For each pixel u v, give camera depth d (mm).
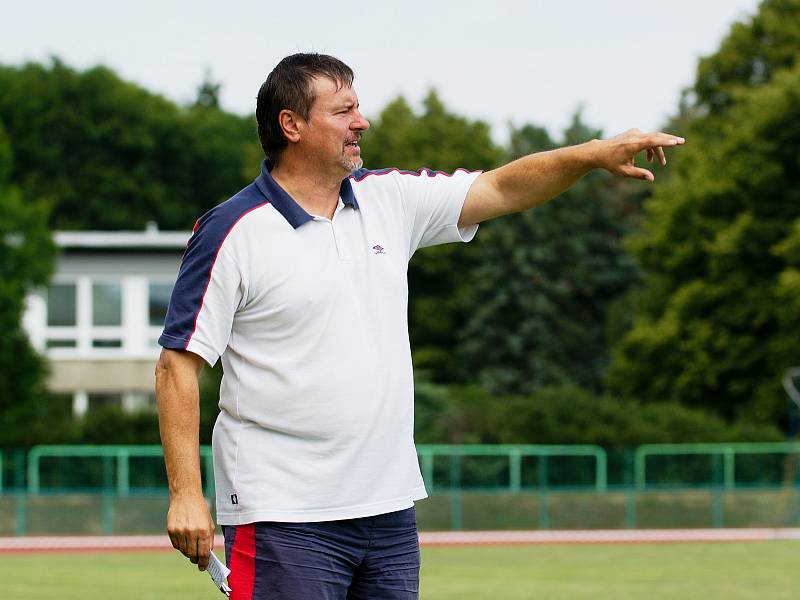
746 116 110875
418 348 139875
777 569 50656
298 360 11070
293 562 10969
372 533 11250
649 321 113562
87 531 77250
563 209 138625
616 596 39375
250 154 158875
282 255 11094
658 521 80625
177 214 163250
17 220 102312
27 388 95938
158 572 50438
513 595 39750
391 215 11641
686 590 41438
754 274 106438
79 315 117938
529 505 80062
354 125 11242
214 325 11102
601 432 88375
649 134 11570
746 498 80875
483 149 154125
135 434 92250
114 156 163125
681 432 89062
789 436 99062
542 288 136250
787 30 122938
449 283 142250
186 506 10922
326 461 11070
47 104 159625
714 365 105625
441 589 42125
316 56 11406
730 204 109000
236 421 11289
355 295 11227
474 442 91688
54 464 82438
